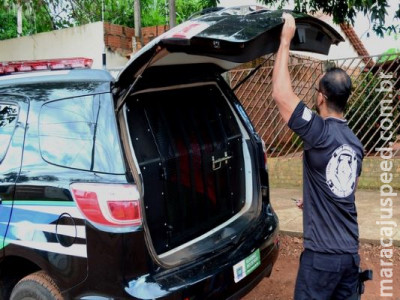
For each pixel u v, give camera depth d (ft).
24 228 9.10
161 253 9.26
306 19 9.25
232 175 11.37
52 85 9.77
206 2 23.81
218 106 11.53
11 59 31.37
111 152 8.59
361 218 18.01
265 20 8.67
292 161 24.31
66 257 8.57
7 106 10.27
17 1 27.91
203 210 10.44
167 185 9.61
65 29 29.01
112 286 8.21
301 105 8.16
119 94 8.94
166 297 8.23
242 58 8.37
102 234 8.24
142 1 45.57
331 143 8.15
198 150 10.45
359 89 24.41
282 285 13.39
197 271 8.99
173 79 10.25
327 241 8.30
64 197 8.66
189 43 7.62
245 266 9.82
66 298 8.64
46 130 9.48
